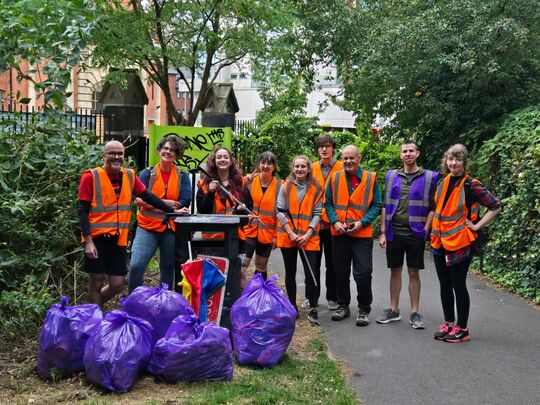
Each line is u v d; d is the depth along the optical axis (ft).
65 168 21.90
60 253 21.61
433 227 20.26
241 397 14.61
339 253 22.50
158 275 26.89
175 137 20.75
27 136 21.72
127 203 18.95
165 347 15.14
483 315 23.22
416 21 35.63
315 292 22.44
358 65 44.11
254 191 22.36
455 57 33.63
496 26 31.78
